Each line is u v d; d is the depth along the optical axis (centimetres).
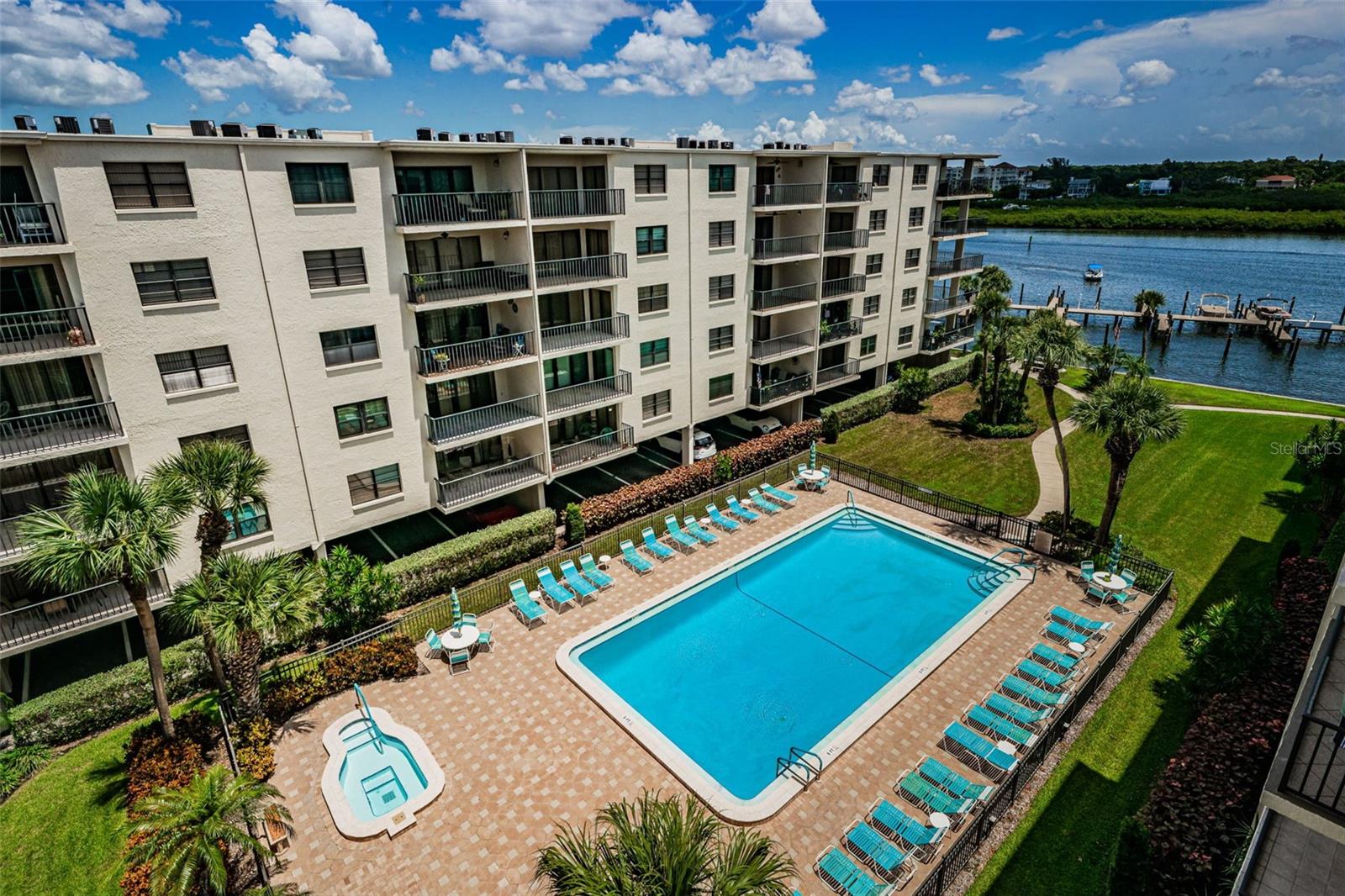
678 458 3684
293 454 2312
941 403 4553
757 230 3638
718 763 1814
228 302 2080
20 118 1748
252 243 2081
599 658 2230
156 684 1706
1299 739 927
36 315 1900
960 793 1616
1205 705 1886
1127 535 2859
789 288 3712
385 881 1466
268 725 1825
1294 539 2686
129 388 1975
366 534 2878
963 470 3550
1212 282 10331
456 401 2789
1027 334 2761
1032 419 4169
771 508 3136
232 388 2145
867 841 1515
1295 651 1892
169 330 2002
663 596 2475
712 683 2125
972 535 2891
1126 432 2423
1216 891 1318
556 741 1841
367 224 2283
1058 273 11344
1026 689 1942
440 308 2455
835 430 3919
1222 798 1508
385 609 2308
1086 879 1465
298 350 2242
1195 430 3991
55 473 2038
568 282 2784
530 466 2961
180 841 1291
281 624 1744
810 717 1978
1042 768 1747
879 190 4094
